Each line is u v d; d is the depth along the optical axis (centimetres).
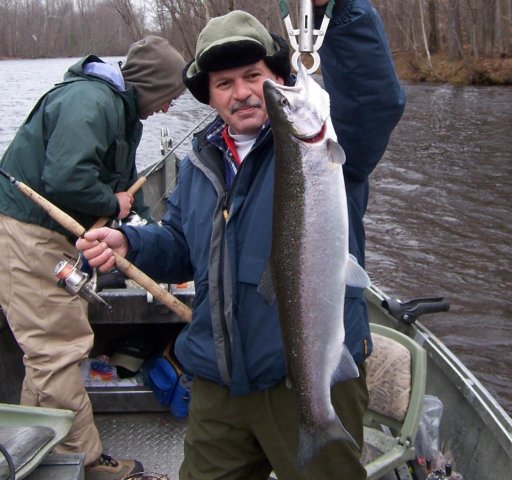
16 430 254
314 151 191
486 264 907
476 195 1265
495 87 3184
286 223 195
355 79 211
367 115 214
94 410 380
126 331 405
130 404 379
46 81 4172
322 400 200
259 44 213
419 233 1046
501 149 1700
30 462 242
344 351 202
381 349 311
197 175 235
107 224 328
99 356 389
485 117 2227
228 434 231
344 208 196
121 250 245
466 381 324
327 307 197
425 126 2109
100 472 319
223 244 219
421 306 388
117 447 355
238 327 217
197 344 230
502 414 296
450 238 1019
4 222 303
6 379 367
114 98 305
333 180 193
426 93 3014
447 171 1472
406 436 295
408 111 2452
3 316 355
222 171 229
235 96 218
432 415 327
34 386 310
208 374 227
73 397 309
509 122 2111
